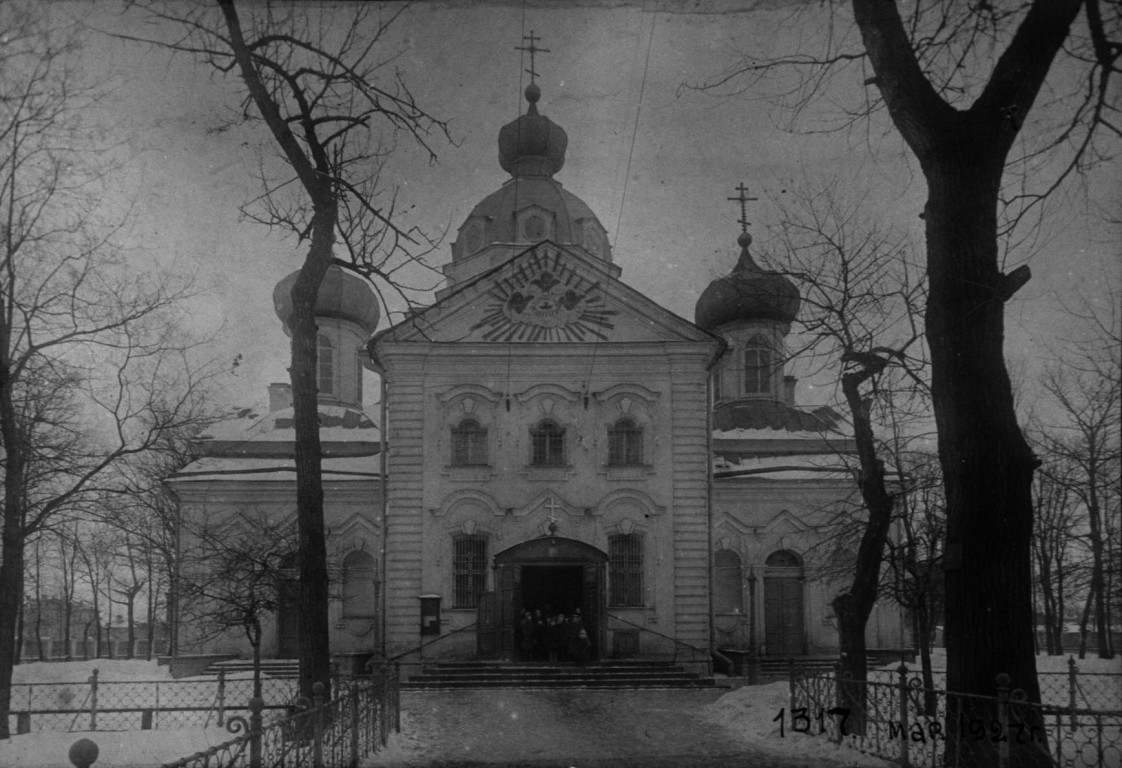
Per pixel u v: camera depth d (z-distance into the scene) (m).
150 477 42.38
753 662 36.00
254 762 11.11
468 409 36.69
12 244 21.75
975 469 14.02
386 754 18.17
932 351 14.62
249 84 19.06
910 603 24.30
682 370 37.09
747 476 42.84
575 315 37.19
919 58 15.45
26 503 25.55
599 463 36.66
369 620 41.19
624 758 17.69
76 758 7.68
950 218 14.47
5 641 21.66
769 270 27.30
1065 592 42.31
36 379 25.05
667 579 36.06
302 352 19.78
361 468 42.59
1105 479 31.28
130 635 56.81
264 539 36.38
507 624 34.34
